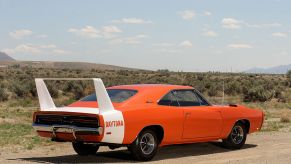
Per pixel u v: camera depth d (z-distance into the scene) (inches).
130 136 367.9
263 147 488.7
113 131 355.6
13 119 821.2
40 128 378.9
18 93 1582.2
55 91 1621.6
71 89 1768.0
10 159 405.1
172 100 407.5
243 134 474.9
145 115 377.7
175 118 401.1
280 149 470.0
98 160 397.4
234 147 468.4
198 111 422.6
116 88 411.2
